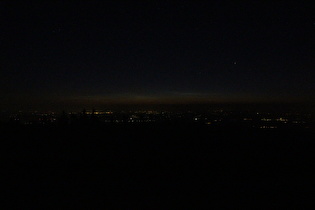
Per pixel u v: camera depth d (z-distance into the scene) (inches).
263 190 220.1
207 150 323.6
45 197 204.8
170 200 200.7
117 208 188.1
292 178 242.7
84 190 218.4
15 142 342.6
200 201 200.1
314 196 208.5
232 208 187.8
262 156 302.8
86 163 283.0
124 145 338.3
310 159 292.4
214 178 245.1
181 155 308.0
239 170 265.1
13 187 222.5
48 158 294.7
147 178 246.2
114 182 236.2
